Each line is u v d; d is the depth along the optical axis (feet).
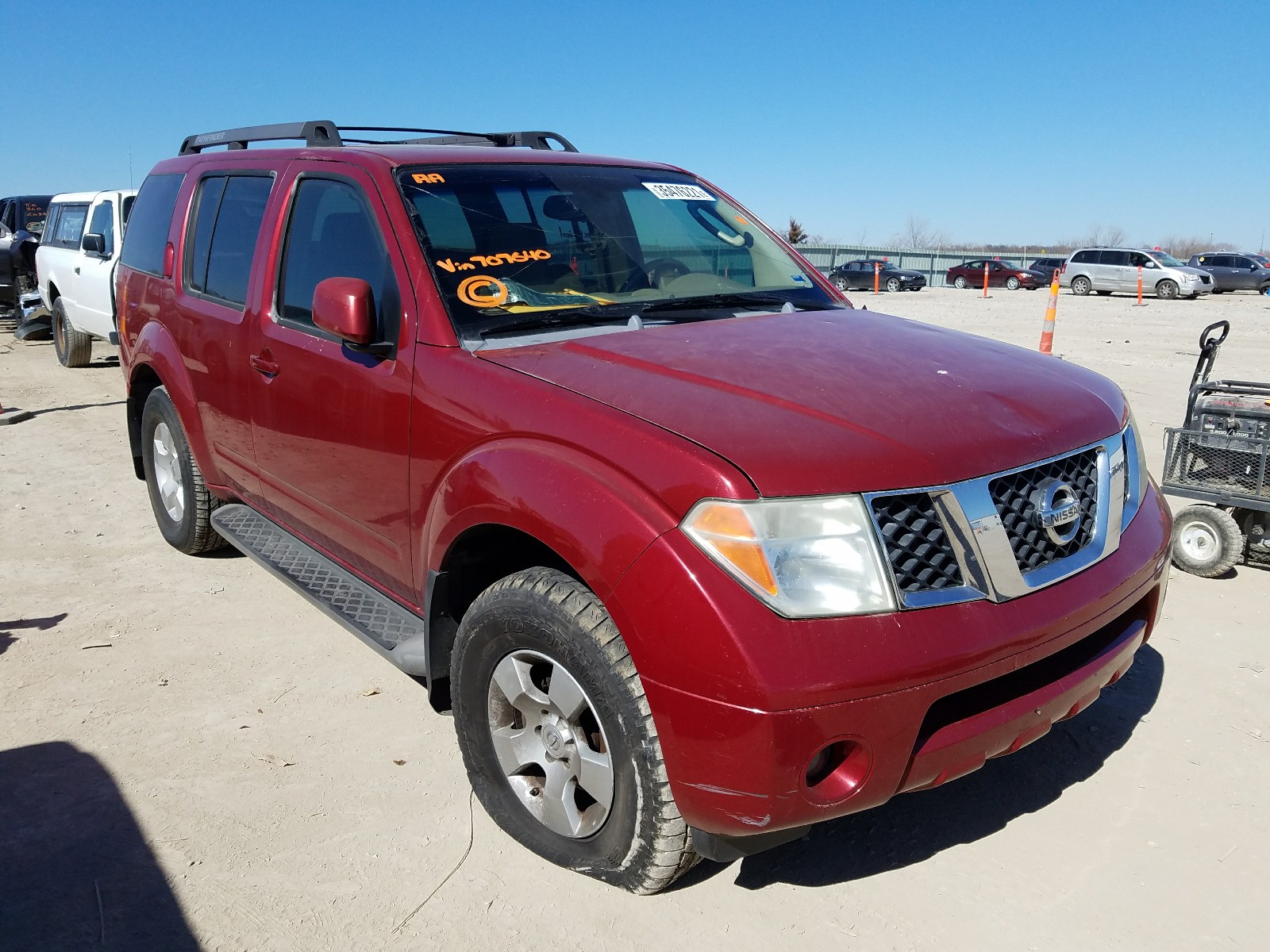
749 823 6.88
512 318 9.80
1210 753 10.74
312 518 12.02
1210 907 8.38
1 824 9.41
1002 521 7.57
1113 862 8.98
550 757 8.46
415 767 10.44
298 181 12.20
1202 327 62.08
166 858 8.93
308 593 11.49
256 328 12.35
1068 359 43.39
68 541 17.54
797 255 13.34
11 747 10.77
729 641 6.68
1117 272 105.50
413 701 11.91
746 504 6.87
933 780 7.39
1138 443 9.92
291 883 8.61
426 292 9.76
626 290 10.93
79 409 29.89
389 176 10.71
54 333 39.73
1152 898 8.49
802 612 6.77
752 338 9.61
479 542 9.12
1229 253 116.47
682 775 7.06
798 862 8.99
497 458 8.31
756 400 7.87
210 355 13.66
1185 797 9.95
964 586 7.30
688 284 11.51
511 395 8.53
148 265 16.38
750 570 6.80
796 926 8.14
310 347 11.16
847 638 6.77
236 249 13.42
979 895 8.53
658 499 7.16
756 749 6.66
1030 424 8.25
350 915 8.22
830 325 10.52
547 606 7.86
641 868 7.81
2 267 51.19
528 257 10.58
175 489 16.47
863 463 7.20
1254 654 13.15
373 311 9.78
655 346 9.22
